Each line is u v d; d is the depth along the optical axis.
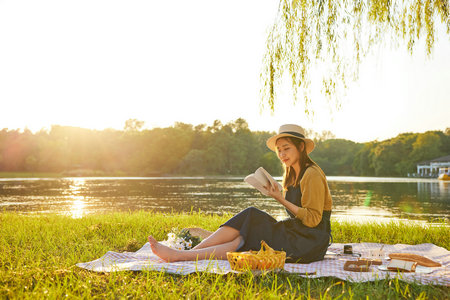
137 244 5.12
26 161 121.50
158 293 2.77
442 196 26.66
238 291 2.88
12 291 2.73
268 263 3.24
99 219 8.29
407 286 2.80
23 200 22.34
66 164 124.12
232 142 115.88
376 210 17.02
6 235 5.95
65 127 139.00
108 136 135.00
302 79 5.48
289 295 2.76
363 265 3.50
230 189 36.84
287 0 5.45
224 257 3.69
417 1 5.36
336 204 20.50
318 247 3.74
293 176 4.03
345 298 2.64
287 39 5.52
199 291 2.70
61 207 17.70
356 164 115.00
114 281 3.09
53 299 2.61
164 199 23.66
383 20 5.23
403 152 100.69
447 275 3.16
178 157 120.31
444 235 6.18
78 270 3.56
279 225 3.81
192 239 4.42
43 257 4.39
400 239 5.89
